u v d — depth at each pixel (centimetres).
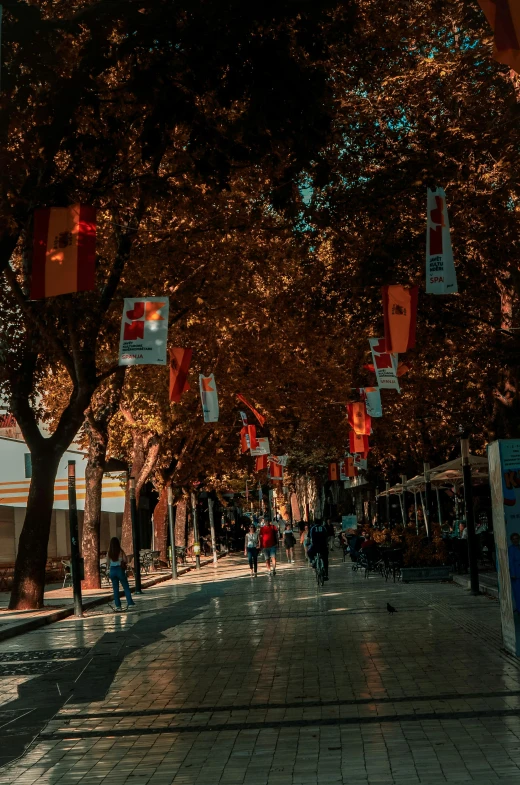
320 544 2820
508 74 1809
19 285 2225
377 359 2109
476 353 2077
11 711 1040
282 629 1658
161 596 2775
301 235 1977
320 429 4594
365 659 1249
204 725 898
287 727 869
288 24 1227
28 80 1234
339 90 1870
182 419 4003
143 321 1698
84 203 1277
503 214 1838
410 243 1817
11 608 2334
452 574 2800
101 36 1216
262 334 3391
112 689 1137
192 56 1175
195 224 2245
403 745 771
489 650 1278
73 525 2255
